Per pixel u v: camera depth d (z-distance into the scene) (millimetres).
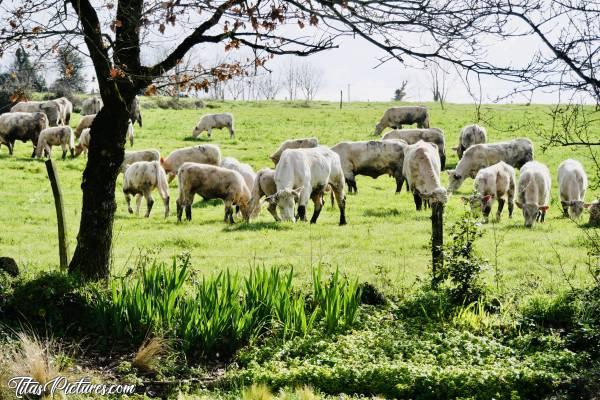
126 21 10883
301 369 9117
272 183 23938
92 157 11938
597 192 29344
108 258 12164
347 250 17812
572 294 11477
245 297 11055
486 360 9609
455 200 27922
